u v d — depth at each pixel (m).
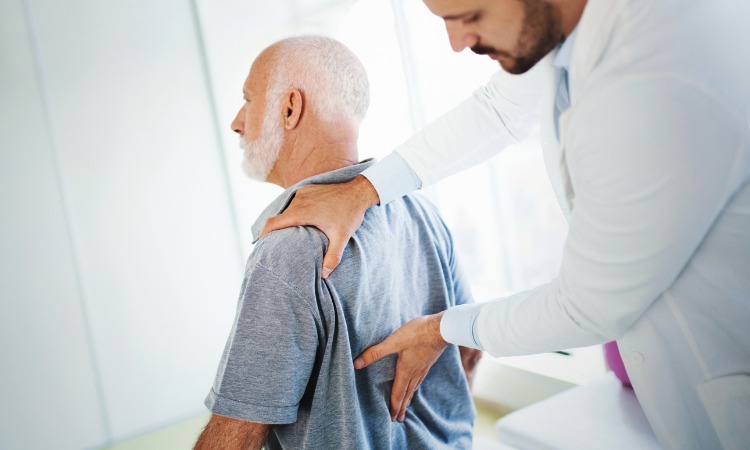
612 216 0.50
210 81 2.77
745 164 0.51
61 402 2.47
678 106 0.47
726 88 0.49
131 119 2.61
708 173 0.48
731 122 0.49
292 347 0.68
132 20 2.61
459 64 2.19
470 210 2.30
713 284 0.56
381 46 2.54
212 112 2.79
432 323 0.77
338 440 0.74
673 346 0.60
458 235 2.38
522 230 2.15
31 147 2.41
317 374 0.74
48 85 2.44
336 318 0.71
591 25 0.50
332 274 0.71
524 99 0.85
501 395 2.21
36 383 2.42
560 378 1.94
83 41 2.51
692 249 0.53
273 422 0.68
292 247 0.69
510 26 0.53
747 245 0.54
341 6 2.61
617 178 0.49
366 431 0.78
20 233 2.39
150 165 2.66
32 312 2.42
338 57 0.83
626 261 0.52
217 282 2.82
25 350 2.40
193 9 2.73
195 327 2.76
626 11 0.48
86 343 2.52
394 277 0.83
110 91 2.57
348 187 0.80
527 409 0.95
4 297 2.37
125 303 2.61
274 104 0.84
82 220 2.51
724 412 0.60
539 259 2.12
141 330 2.64
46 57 2.43
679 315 0.58
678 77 0.47
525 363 2.05
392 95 2.54
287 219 0.73
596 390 0.99
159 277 2.68
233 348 0.68
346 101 0.84
